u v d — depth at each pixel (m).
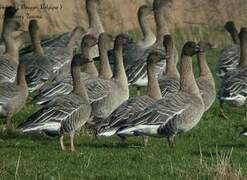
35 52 28.55
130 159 19.28
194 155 19.98
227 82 25.95
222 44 42.47
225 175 17.31
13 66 27.47
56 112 20.28
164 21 32.19
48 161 18.81
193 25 43.19
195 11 43.91
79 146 20.94
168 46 26.22
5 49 29.59
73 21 41.62
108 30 42.22
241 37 28.61
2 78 27.12
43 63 27.89
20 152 19.36
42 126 20.17
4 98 23.06
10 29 29.42
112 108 23.78
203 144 21.59
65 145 21.11
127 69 28.03
